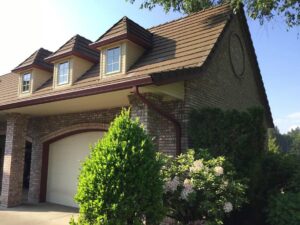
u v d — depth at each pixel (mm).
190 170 6965
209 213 6648
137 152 5250
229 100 11531
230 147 7988
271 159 9750
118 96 9406
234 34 12266
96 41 11289
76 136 12922
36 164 13812
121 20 11305
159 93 8766
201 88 9836
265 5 11188
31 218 10188
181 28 11523
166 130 9453
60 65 12648
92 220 4988
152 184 5254
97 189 4984
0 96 16266
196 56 9141
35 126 14133
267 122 16156
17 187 12688
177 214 7000
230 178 7207
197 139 8570
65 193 12867
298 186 8898
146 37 11312
